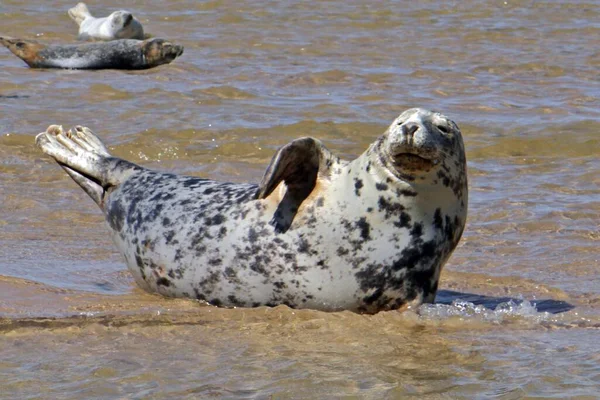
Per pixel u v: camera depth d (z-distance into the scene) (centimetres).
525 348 2262
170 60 6406
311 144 2458
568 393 1980
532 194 3781
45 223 3369
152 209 2708
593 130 4694
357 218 2484
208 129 4659
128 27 7469
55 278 2812
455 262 3039
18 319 2422
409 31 7681
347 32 7594
